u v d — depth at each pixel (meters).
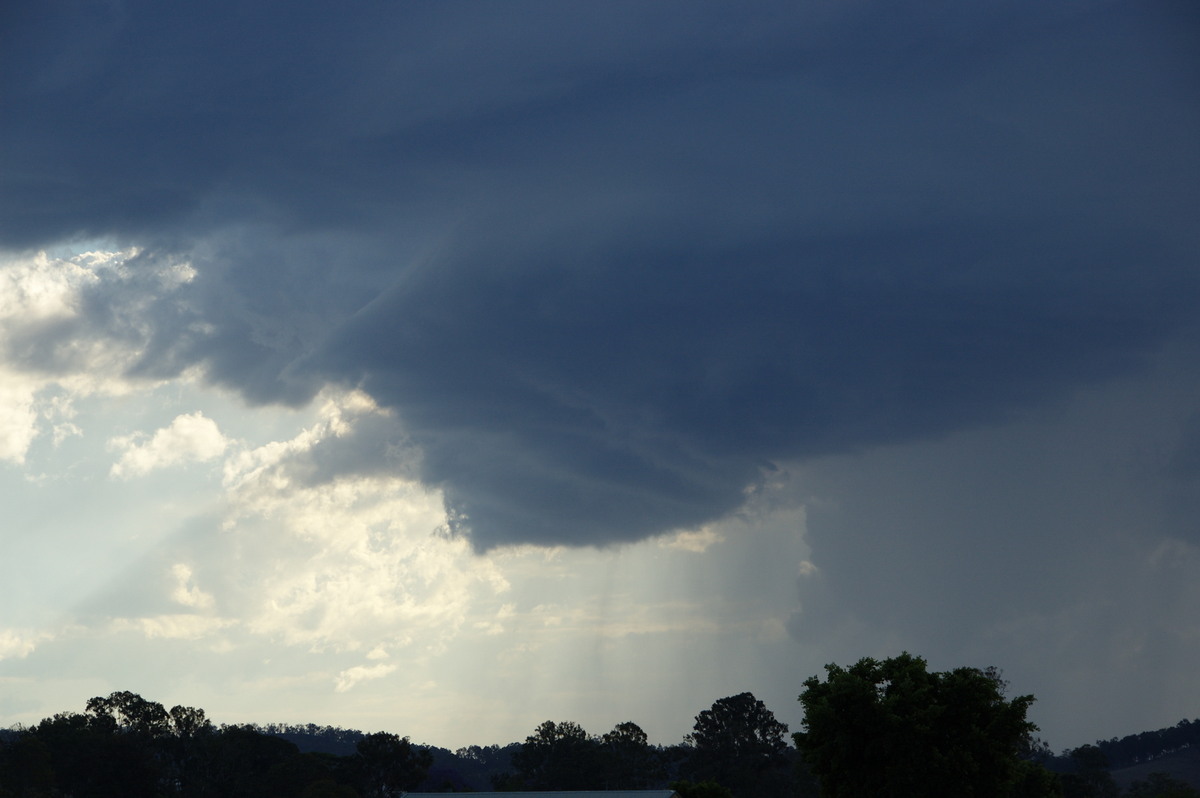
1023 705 47.34
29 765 101.44
